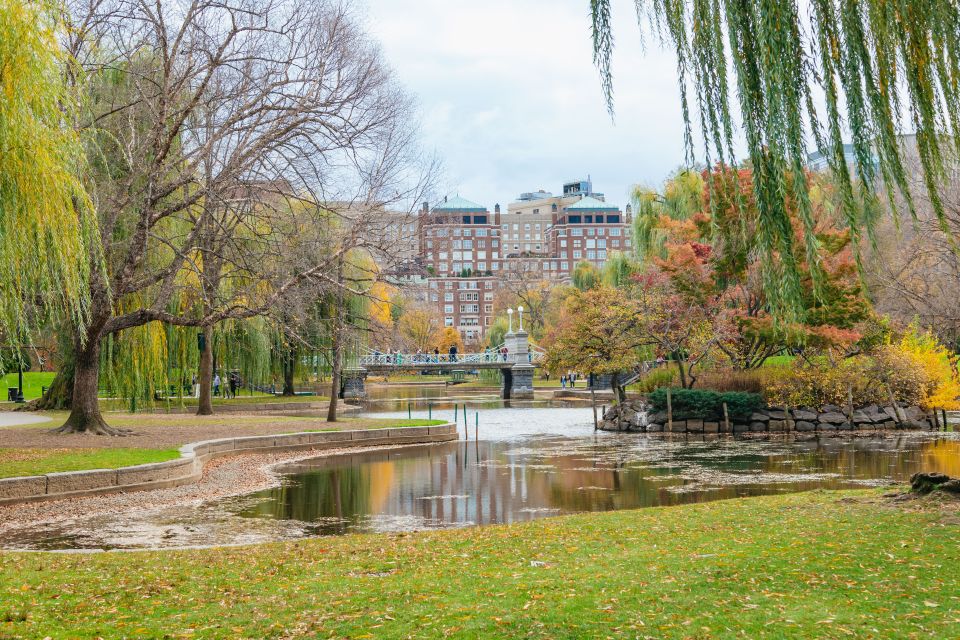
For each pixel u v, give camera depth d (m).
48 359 46.53
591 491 19.39
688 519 12.28
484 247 178.12
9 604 7.86
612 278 55.50
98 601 8.00
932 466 22.56
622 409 38.44
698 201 41.62
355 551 10.71
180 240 30.14
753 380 37.59
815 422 35.19
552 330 70.62
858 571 7.86
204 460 25.02
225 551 11.09
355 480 21.84
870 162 7.63
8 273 14.36
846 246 33.38
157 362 32.75
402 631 6.65
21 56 13.91
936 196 8.21
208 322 25.70
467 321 169.25
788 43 7.44
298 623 7.05
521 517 16.08
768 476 21.39
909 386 36.06
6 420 35.03
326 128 26.25
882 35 8.03
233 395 61.38
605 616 6.78
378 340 44.78
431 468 24.38
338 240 29.59
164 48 23.14
